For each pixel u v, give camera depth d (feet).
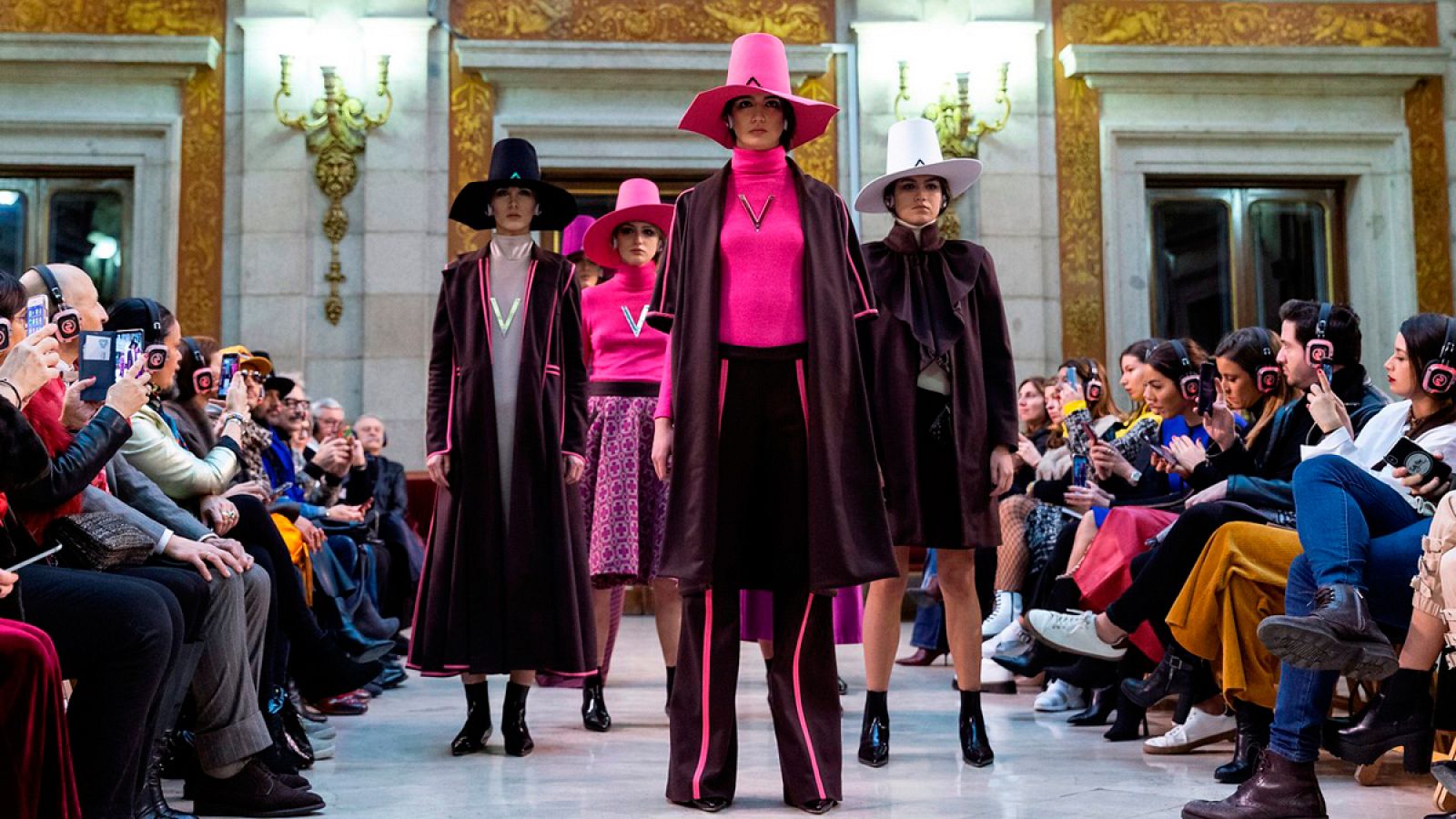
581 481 14.24
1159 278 31.14
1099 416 17.94
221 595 9.53
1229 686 10.66
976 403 11.76
